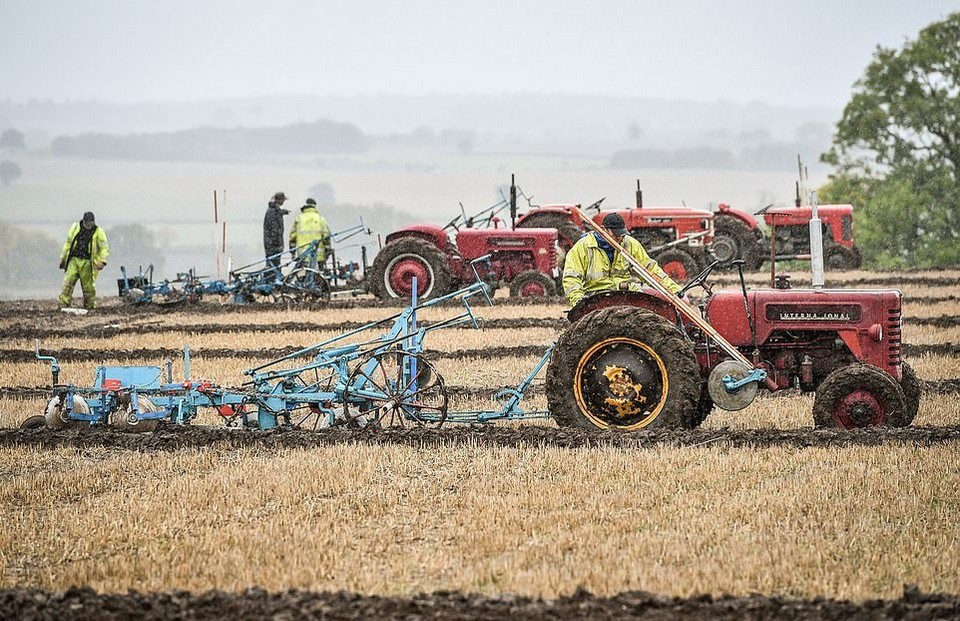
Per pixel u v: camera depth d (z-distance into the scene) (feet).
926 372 195.11
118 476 131.75
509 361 213.87
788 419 155.84
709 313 147.95
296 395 150.30
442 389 149.48
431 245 309.63
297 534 109.09
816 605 91.35
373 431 147.02
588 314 144.77
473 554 104.17
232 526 112.78
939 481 121.39
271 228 323.78
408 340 152.76
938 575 97.60
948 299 309.83
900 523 109.70
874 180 639.35
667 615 90.07
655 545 104.53
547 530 110.73
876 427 142.82
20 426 157.07
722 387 142.20
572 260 151.64
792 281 355.97
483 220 331.36
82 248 309.83
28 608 92.12
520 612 90.48
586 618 89.71
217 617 90.48
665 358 142.41
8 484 128.16
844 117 646.33
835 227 414.82
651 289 152.66
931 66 630.74
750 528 109.40
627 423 144.25
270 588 97.19
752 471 128.26
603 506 116.67
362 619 89.81
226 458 138.41
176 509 117.80
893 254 615.98
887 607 90.07
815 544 104.22
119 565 101.91
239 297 315.37
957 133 628.69
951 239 613.52
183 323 278.05
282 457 137.90
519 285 308.81
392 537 109.09
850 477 123.44
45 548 108.37
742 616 89.81
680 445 138.51
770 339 148.56
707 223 368.68
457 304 305.12
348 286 328.49
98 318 297.12
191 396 151.74
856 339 145.89
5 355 230.07
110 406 153.17
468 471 130.72
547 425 155.63
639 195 374.63
